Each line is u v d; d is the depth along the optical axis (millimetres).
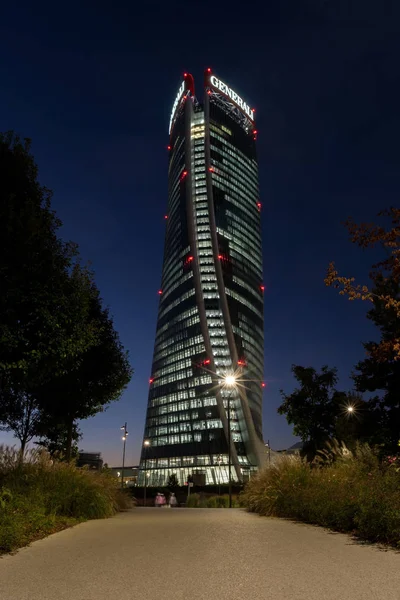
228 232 182125
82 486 14617
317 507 12227
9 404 23109
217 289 166625
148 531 10586
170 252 192875
